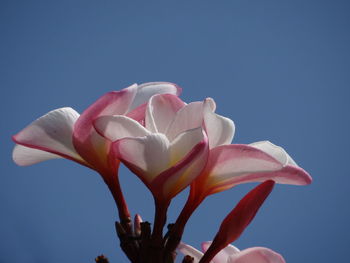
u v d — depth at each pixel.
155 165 0.54
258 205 0.56
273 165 0.54
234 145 0.55
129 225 0.57
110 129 0.54
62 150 0.57
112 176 0.57
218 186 0.56
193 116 0.55
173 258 0.56
